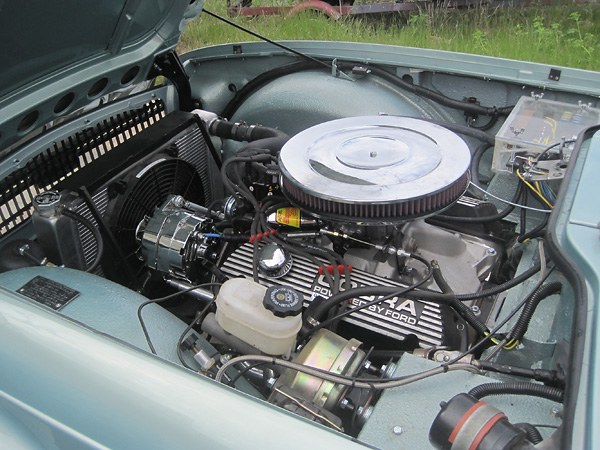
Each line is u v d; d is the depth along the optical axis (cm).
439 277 151
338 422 115
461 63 222
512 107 213
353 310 140
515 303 151
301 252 160
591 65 462
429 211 147
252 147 189
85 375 98
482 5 556
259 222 172
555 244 113
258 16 572
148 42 205
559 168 164
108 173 175
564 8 570
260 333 129
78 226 168
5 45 145
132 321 137
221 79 266
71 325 108
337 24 541
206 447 87
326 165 159
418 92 230
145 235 173
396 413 109
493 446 79
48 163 180
